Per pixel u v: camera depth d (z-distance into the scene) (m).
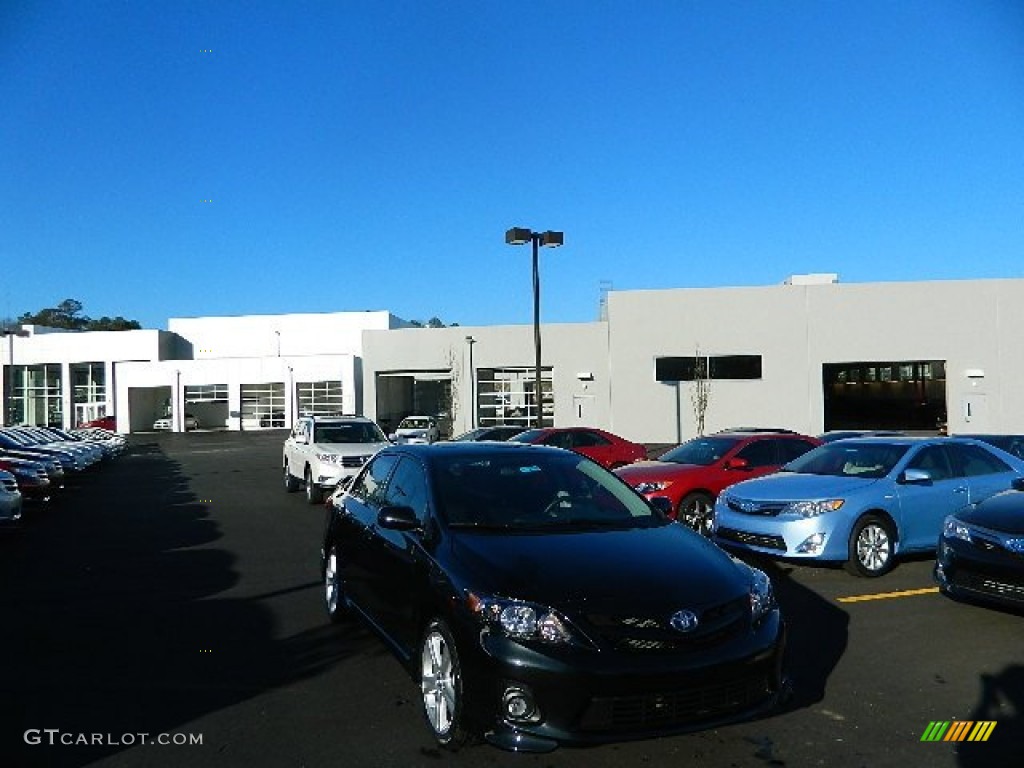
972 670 5.52
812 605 7.37
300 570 9.26
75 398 62.03
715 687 3.95
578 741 3.76
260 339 69.62
